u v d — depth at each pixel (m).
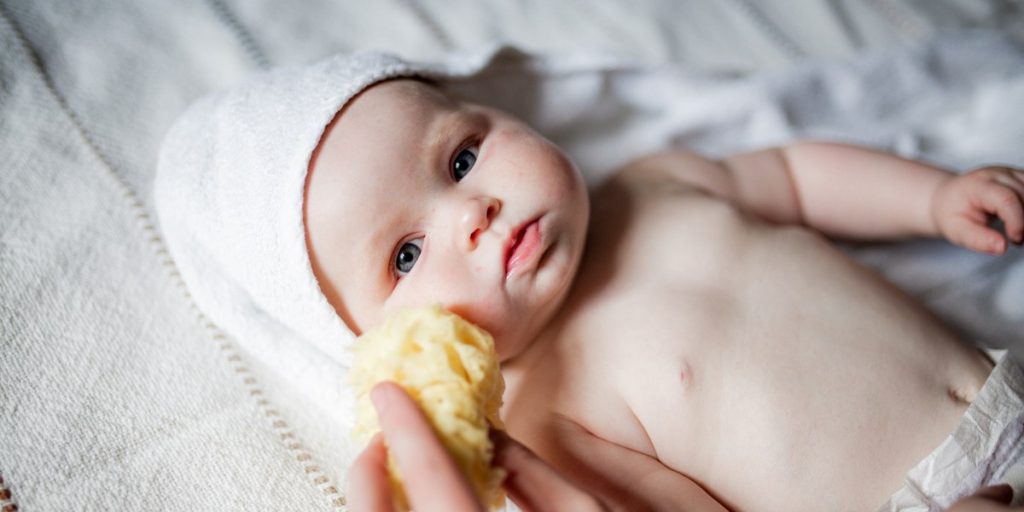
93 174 0.66
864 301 0.59
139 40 0.72
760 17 0.78
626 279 0.61
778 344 0.58
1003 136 0.70
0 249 0.62
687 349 0.58
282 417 0.59
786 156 0.67
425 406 0.48
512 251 0.56
